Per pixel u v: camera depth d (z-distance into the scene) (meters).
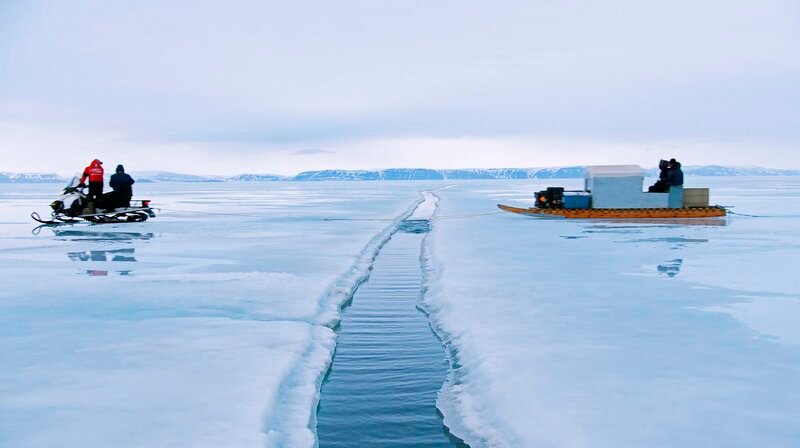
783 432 3.57
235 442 3.51
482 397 4.57
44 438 3.57
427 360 5.86
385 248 14.91
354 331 6.90
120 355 5.23
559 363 4.91
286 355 5.27
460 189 71.50
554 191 20.62
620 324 6.14
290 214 25.39
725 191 50.22
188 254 12.01
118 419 3.84
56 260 11.16
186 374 4.72
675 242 13.26
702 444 3.43
